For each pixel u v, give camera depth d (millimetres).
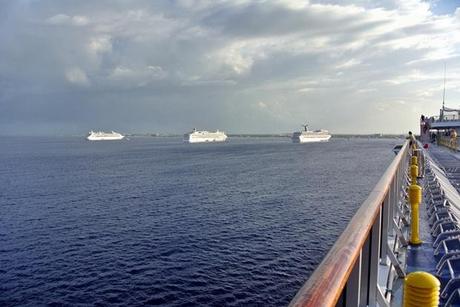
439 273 4621
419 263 5121
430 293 1782
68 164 103438
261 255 27859
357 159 109125
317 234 32969
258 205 44844
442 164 15883
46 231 34594
